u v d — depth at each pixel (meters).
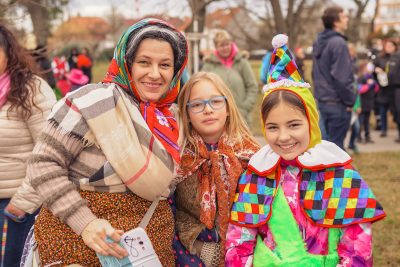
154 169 2.08
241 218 2.35
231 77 6.34
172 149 2.17
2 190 2.99
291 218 2.27
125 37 2.17
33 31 7.66
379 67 10.34
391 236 4.75
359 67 12.16
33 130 2.96
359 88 10.20
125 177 2.08
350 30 21.75
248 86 6.45
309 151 2.28
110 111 2.09
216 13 16.80
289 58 2.34
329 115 6.09
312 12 20.33
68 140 2.09
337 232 2.23
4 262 3.02
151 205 2.20
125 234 2.10
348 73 5.89
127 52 2.17
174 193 2.54
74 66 11.14
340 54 5.87
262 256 2.27
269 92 2.29
